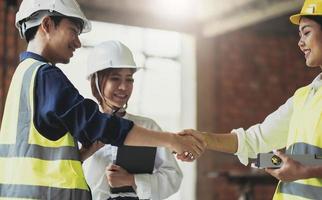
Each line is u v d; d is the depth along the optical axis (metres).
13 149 2.22
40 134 2.18
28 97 2.18
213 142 2.62
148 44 7.84
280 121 2.56
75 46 2.38
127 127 2.21
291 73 8.45
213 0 6.77
